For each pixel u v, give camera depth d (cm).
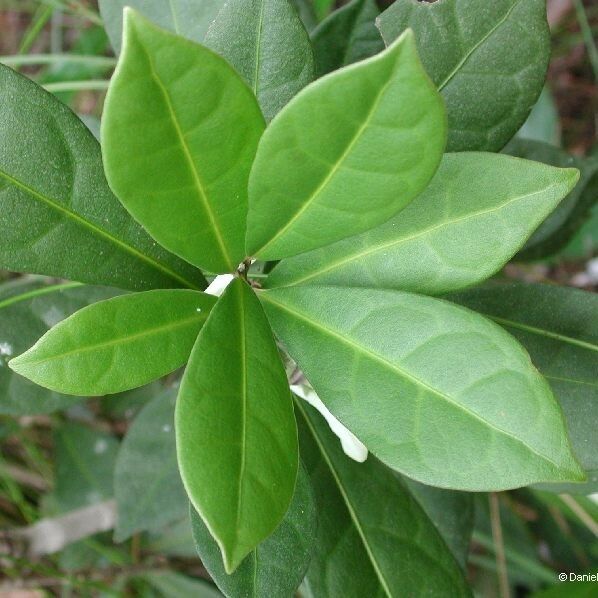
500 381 16
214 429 16
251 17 20
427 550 24
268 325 18
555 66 60
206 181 16
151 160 15
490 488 16
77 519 46
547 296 24
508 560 47
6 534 46
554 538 49
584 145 60
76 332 17
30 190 19
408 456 16
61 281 31
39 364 16
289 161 15
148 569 47
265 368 17
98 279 20
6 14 63
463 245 18
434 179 18
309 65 20
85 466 47
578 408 23
